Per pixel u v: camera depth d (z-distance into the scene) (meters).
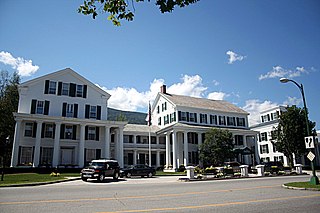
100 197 11.43
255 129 57.72
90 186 17.59
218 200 10.69
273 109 56.50
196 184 19.31
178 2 5.99
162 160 44.91
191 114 45.03
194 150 43.53
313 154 16.95
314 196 12.05
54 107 34.56
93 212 8.01
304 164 49.75
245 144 45.09
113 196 11.81
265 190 14.66
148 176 28.70
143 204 9.56
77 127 35.12
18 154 31.38
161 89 49.56
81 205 9.26
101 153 35.97
